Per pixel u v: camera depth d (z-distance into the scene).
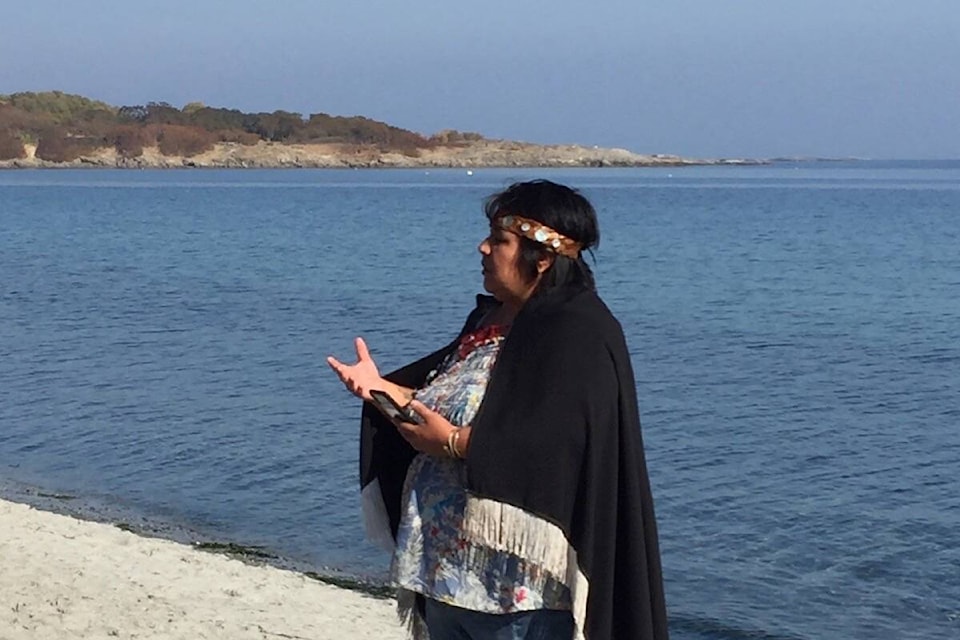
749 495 12.65
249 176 182.50
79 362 21.09
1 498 12.43
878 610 9.40
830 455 14.53
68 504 12.26
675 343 24.08
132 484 13.02
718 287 34.69
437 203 90.31
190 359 21.48
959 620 9.21
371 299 31.20
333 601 8.54
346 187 129.38
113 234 56.78
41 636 6.93
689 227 63.09
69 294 32.22
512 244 3.41
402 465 3.58
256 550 10.66
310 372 20.05
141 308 29.20
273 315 28.00
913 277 37.59
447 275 37.44
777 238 54.62
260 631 7.51
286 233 57.59
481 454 3.20
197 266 40.84
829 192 124.94
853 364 21.58
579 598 3.18
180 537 11.06
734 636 8.82
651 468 13.88
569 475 3.19
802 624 9.09
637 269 39.88
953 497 12.55
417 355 22.70
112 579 8.43
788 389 19.08
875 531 11.34
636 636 3.22
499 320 3.54
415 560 3.44
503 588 3.34
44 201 91.44
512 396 3.23
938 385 19.47
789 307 30.12
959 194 117.75
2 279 36.09
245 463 13.77
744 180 189.25
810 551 10.77
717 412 17.20
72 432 15.48
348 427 15.60
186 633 7.29
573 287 3.39
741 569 10.28
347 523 11.49
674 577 10.05
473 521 3.21
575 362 3.21
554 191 3.42
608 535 3.21
